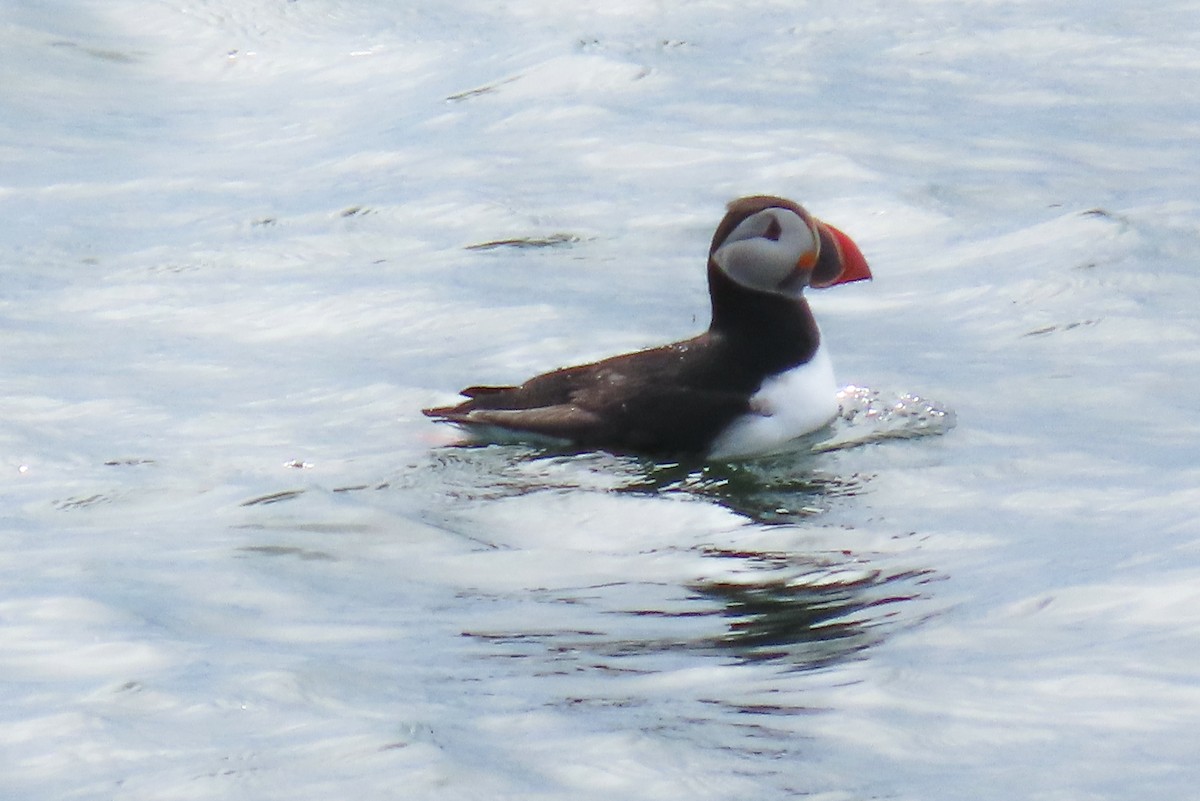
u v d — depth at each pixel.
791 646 7.35
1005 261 13.96
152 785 5.94
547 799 5.78
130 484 10.02
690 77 19.00
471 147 17.17
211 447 10.67
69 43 20.30
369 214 15.48
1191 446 10.19
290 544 8.98
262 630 7.67
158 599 8.08
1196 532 8.37
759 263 10.80
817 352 10.94
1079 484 9.62
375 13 21.25
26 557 8.78
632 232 14.97
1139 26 20.41
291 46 20.33
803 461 10.39
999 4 21.34
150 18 20.97
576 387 10.91
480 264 14.23
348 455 10.51
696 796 5.80
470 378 11.92
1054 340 12.35
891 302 13.34
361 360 12.27
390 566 8.68
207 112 18.69
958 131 17.36
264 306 13.36
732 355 10.80
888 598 8.00
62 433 10.90
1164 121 17.48
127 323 13.08
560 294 13.55
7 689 6.85
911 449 10.52
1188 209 14.88
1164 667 6.61
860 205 15.42
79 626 7.62
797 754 6.11
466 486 9.99
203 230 15.25
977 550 8.65
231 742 6.28
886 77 19.03
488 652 7.39
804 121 17.67
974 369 11.88
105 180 16.72
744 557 8.79
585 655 7.34
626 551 8.98
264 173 16.80
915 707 6.46
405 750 6.17
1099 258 13.83
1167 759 5.84
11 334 12.81
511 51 19.83
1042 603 7.54
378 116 18.28
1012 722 6.25
